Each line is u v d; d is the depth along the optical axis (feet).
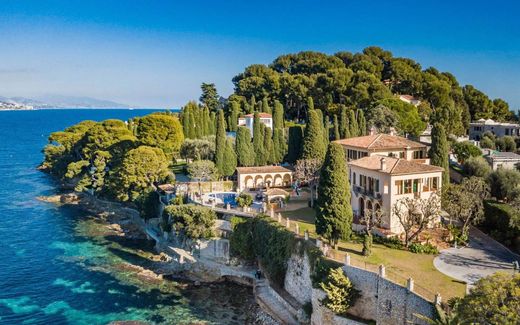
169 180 313.73
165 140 368.07
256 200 269.03
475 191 197.67
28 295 197.16
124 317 177.17
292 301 176.35
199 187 297.74
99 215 333.21
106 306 186.50
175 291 201.98
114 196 341.82
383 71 558.56
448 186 204.64
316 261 159.94
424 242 181.57
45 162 541.34
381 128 353.10
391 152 253.03
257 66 637.30
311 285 163.02
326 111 469.57
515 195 199.31
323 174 177.06
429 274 149.79
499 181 221.46
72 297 194.90
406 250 174.40
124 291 201.36
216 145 324.60
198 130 452.76
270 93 548.72
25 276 218.18
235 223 221.66
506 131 416.26
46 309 183.93
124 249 256.73
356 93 435.12
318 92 480.64
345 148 274.77
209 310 183.32
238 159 333.42
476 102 520.83
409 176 195.21
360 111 359.05
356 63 533.14
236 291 202.18
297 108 531.91
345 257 150.00
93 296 195.93
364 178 213.05
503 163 279.69
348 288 144.05
